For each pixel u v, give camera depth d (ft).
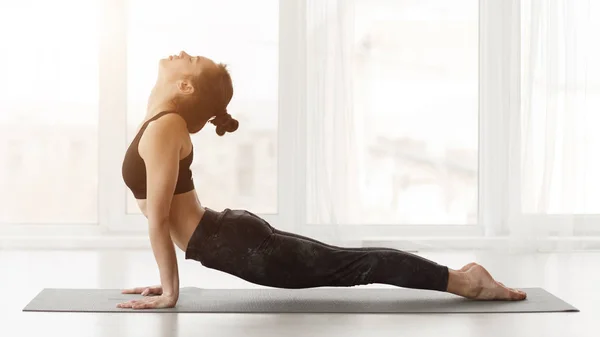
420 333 8.89
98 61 16.75
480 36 17.11
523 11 16.46
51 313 9.83
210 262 9.94
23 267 13.75
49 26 16.62
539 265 14.37
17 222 16.84
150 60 16.92
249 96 17.08
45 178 16.92
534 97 16.39
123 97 16.74
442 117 17.30
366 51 16.96
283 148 16.99
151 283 12.26
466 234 17.24
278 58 17.03
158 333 8.80
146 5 16.87
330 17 16.10
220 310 9.99
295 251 9.84
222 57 16.99
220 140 17.19
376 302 10.59
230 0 16.94
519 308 10.20
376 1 17.02
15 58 16.60
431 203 17.37
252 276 9.89
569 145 16.40
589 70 16.83
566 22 16.35
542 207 16.35
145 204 10.07
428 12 17.16
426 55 17.21
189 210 9.97
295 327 9.14
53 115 16.83
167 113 9.90
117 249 16.25
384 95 17.19
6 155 16.74
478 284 10.51
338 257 9.90
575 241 16.39
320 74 16.11
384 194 17.28
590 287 12.08
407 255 10.11
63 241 16.34
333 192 16.15
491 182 16.97
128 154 9.90
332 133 16.14
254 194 17.28
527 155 16.37
